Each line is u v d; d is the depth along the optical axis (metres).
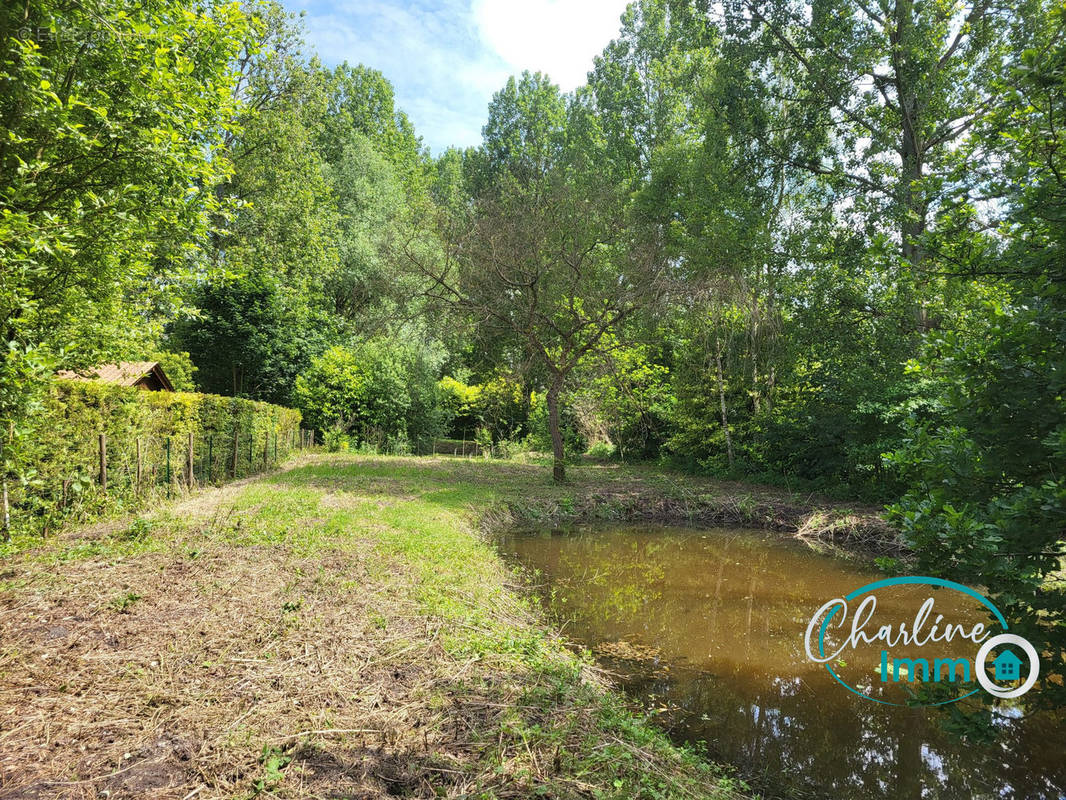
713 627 5.98
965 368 3.24
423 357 22.95
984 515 2.89
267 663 3.51
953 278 3.94
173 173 5.60
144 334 6.82
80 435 6.60
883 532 9.99
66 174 5.36
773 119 16.08
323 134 30.17
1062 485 2.60
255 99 19.59
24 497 5.66
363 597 4.75
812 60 15.32
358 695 3.22
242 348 19.33
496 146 38.91
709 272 14.41
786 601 6.94
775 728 3.97
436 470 15.09
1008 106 3.56
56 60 4.99
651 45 25.14
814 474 13.91
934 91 13.78
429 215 14.94
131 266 6.19
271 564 5.41
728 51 16.25
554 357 15.05
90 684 3.12
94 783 2.35
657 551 9.47
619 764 2.82
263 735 2.78
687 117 24.38
